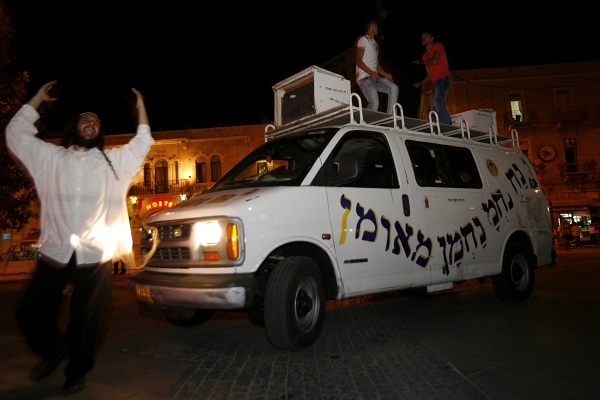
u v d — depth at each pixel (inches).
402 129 223.6
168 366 159.8
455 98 1190.9
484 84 1192.2
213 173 1305.4
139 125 143.4
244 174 221.3
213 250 161.0
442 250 213.2
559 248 1043.9
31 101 135.1
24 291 128.5
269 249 159.9
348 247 179.6
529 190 276.5
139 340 198.5
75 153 130.1
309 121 220.7
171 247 175.9
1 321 260.5
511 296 253.4
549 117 1187.9
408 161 211.8
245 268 155.8
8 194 616.7
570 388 127.5
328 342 184.2
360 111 205.6
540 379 134.8
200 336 204.2
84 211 127.1
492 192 248.5
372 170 209.9
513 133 293.7
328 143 190.2
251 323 229.9
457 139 249.0
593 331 189.0
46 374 142.4
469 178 242.1
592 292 300.0
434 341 180.7
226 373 149.6
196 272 164.7
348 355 164.7
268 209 163.2
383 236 190.9
